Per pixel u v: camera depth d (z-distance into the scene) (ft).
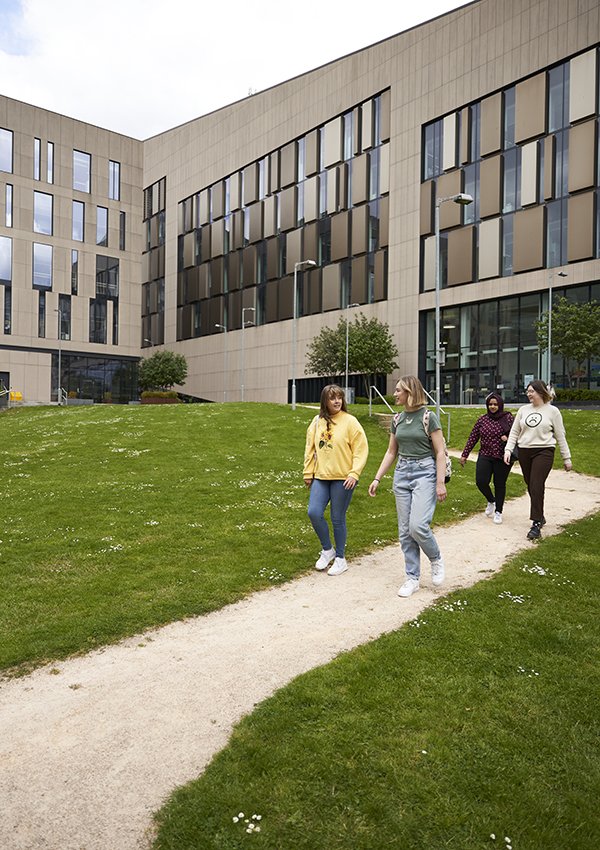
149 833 9.31
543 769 10.57
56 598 19.72
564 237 115.55
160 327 220.02
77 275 210.38
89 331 213.46
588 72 111.45
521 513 33.73
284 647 15.89
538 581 20.75
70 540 27.12
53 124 204.64
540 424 27.58
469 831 9.14
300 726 11.90
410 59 140.15
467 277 129.29
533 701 12.82
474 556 24.66
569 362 117.29
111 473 45.37
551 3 115.75
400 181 142.72
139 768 10.87
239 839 9.02
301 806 9.70
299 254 166.91
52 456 54.13
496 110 124.77
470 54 128.67
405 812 9.53
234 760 10.92
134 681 14.17
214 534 28.19
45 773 10.77
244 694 13.44
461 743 11.30
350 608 18.80
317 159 162.71
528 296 123.03
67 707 13.05
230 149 189.16
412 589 19.95
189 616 18.38
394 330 143.84
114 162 218.79
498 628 16.61
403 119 141.79
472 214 129.49
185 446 58.29
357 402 139.64
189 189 205.77
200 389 202.59
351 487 22.30
